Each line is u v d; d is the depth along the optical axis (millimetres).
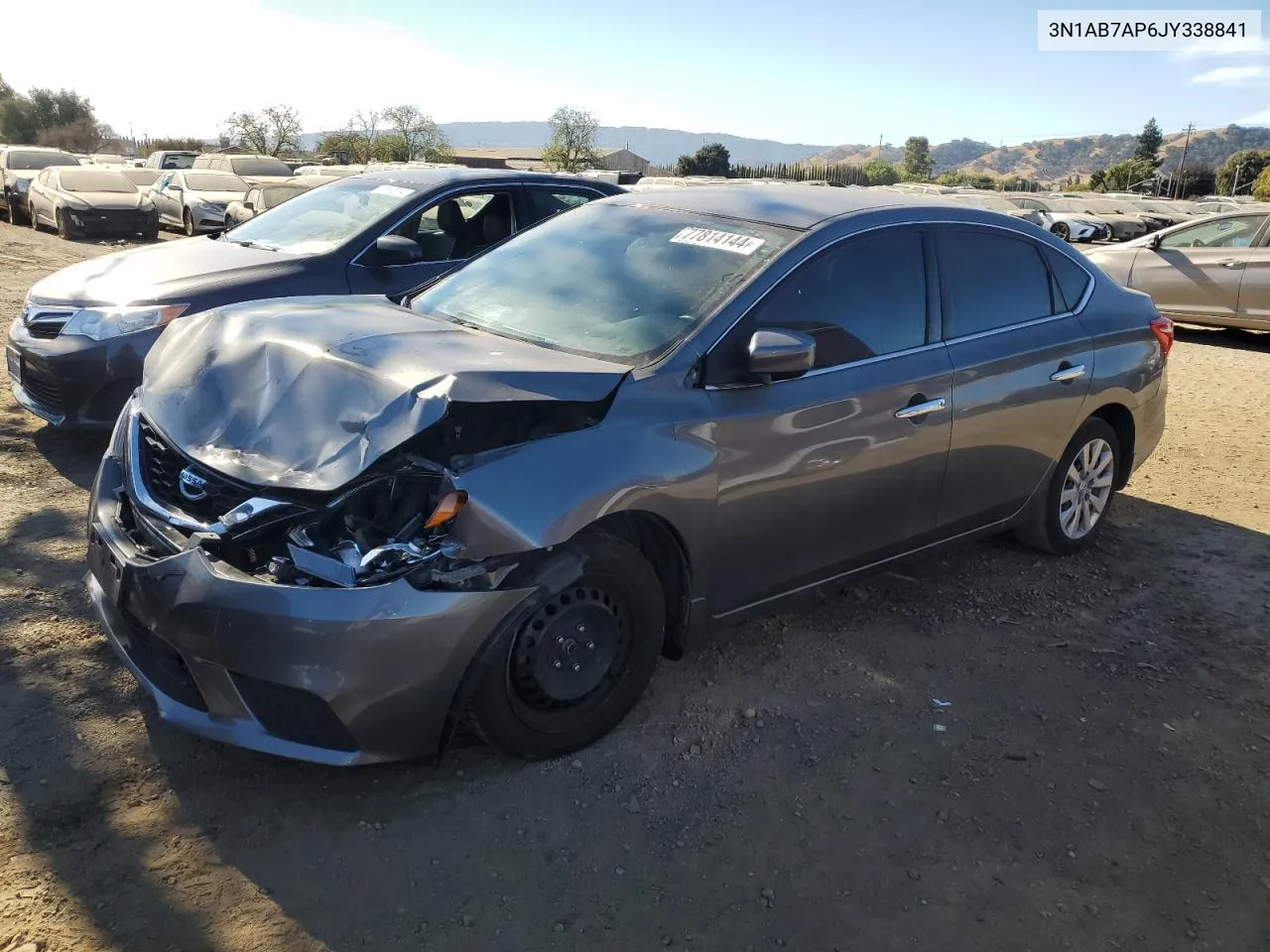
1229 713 3732
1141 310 5176
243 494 2898
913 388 3910
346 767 2971
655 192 4543
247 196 17688
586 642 3133
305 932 2465
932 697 3723
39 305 5617
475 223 6770
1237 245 12000
